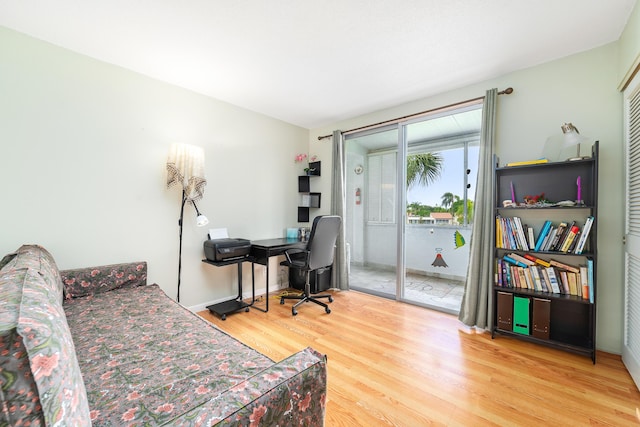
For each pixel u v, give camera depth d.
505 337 2.28
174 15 1.72
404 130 3.21
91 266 2.18
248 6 1.65
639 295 1.67
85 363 1.14
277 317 2.71
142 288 2.21
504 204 2.28
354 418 1.39
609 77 2.00
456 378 1.72
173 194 2.67
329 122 3.85
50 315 0.65
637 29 1.58
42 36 1.93
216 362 1.16
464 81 2.60
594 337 1.88
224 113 3.08
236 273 3.22
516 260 2.32
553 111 2.22
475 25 1.81
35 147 1.94
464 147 3.04
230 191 3.14
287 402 0.75
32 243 1.93
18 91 1.88
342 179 3.67
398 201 3.26
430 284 3.30
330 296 3.16
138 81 2.44
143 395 0.94
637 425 1.34
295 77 2.54
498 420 1.37
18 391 0.46
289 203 3.86
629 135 1.83
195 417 0.61
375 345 2.15
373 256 3.70
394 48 2.08
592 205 1.95
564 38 1.94
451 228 3.17
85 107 2.16
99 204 2.23
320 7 1.65
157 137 2.56
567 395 1.55
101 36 1.94
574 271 2.07
